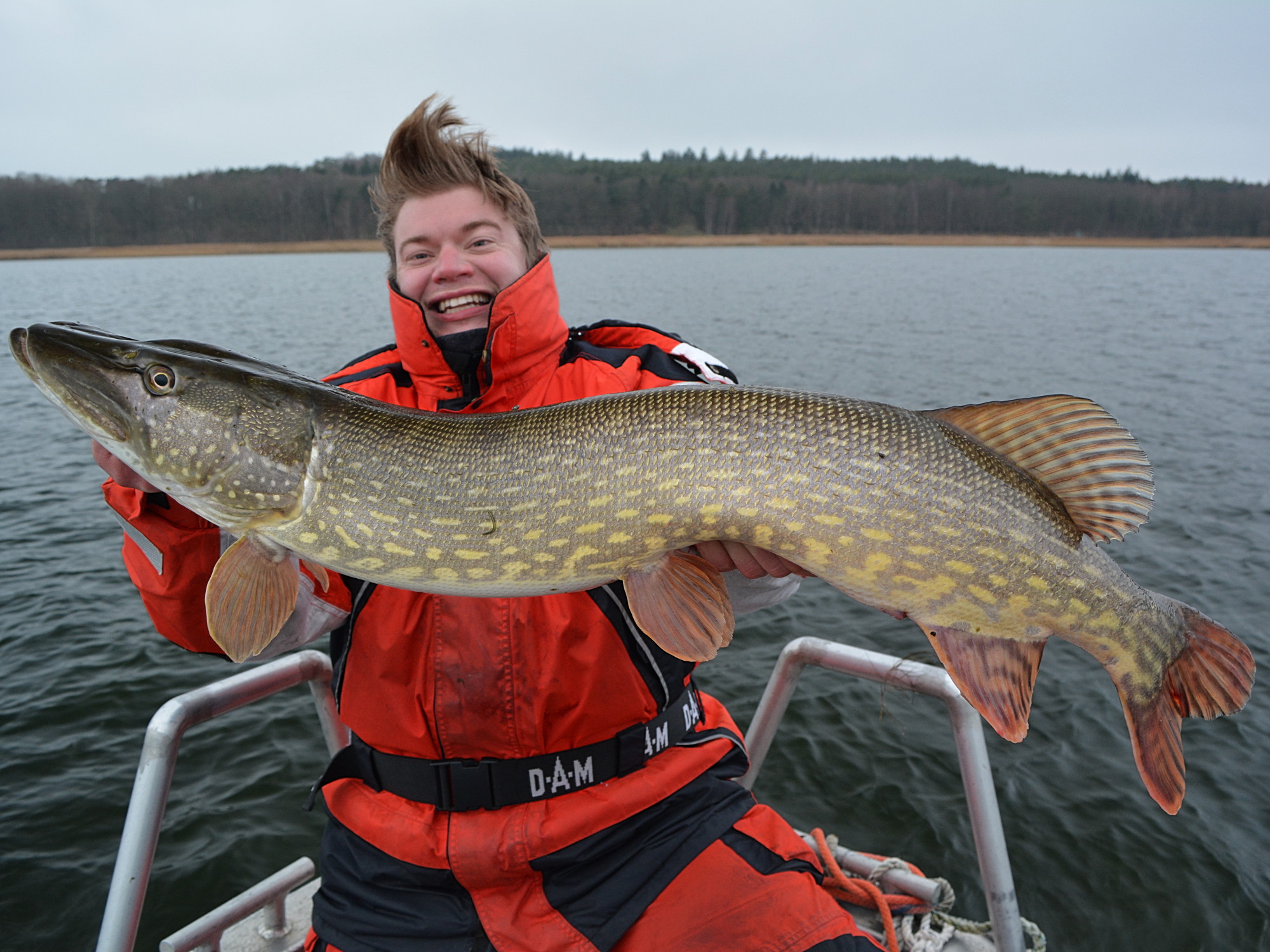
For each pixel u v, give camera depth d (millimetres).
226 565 1966
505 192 2352
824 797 4375
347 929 1942
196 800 4355
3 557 7312
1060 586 1925
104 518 8305
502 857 1879
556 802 1938
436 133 2234
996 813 2297
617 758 1959
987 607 1917
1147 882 3779
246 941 2609
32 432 11734
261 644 1967
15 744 4762
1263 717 4926
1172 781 2000
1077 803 4254
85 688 5309
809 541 1875
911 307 29609
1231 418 12250
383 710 1972
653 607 1929
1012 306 30531
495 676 1917
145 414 1983
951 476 1878
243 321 26047
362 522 2000
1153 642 1998
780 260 66312
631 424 1929
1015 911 2281
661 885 1871
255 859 3977
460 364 2250
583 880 1893
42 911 3639
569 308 27531
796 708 5094
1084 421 1912
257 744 4824
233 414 2002
